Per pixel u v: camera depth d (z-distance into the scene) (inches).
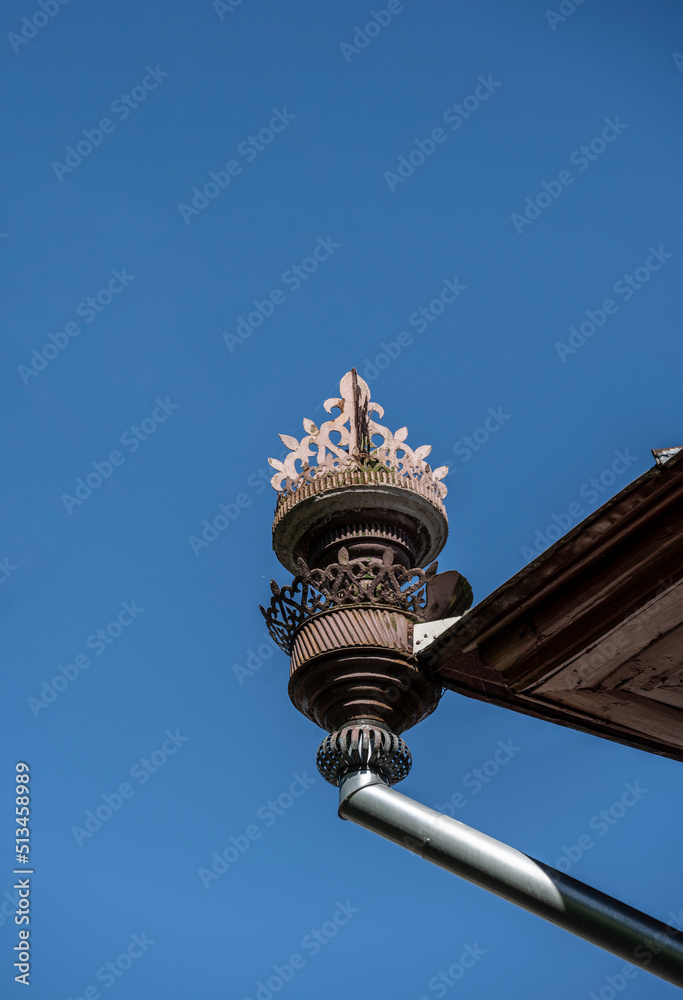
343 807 212.7
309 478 244.1
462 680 224.8
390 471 242.7
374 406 259.9
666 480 177.0
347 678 220.7
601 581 191.3
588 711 227.3
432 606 227.9
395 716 222.4
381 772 217.0
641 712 225.9
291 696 231.9
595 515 184.5
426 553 248.2
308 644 226.7
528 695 220.2
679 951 181.8
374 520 240.8
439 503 245.1
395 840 206.1
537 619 201.8
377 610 226.4
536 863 194.7
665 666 209.6
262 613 239.3
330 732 225.8
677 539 182.9
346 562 231.8
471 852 197.8
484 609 206.2
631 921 185.0
